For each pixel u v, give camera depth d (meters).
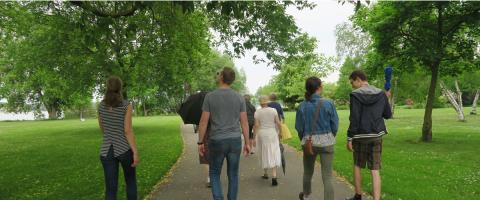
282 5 10.94
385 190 6.83
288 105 69.62
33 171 10.02
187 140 17.83
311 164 5.84
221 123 5.19
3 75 55.81
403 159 10.69
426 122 15.42
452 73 16.39
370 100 5.52
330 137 5.43
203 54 25.11
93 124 34.72
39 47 21.88
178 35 19.59
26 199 6.89
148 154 12.51
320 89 5.66
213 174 5.27
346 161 10.14
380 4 14.93
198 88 55.91
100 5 9.41
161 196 6.73
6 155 13.53
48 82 26.34
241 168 9.28
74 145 16.33
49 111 61.03
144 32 20.00
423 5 13.20
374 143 5.53
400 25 14.22
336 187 7.15
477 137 16.44
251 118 7.76
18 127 33.78
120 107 4.97
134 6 8.24
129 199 5.20
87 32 8.74
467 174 8.41
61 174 9.38
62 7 14.25
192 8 5.67
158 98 26.25
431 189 6.94
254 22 10.97
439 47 13.95
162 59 21.70
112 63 21.61
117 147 4.93
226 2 6.14
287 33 11.39
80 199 6.70
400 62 15.84
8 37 19.17
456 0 13.08
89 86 23.11
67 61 22.30
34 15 17.30
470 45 14.55
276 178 7.52
